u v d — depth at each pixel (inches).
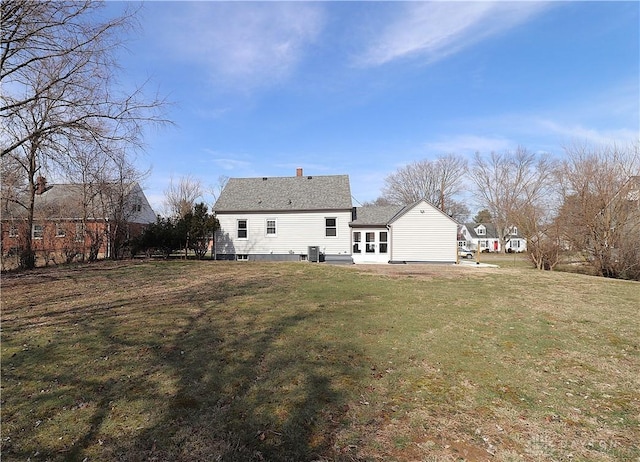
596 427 124.3
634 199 674.2
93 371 166.9
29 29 361.7
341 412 132.0
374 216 915.4
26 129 421.7
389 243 866.8
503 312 298.7
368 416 129.4
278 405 136.3
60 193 955.3
